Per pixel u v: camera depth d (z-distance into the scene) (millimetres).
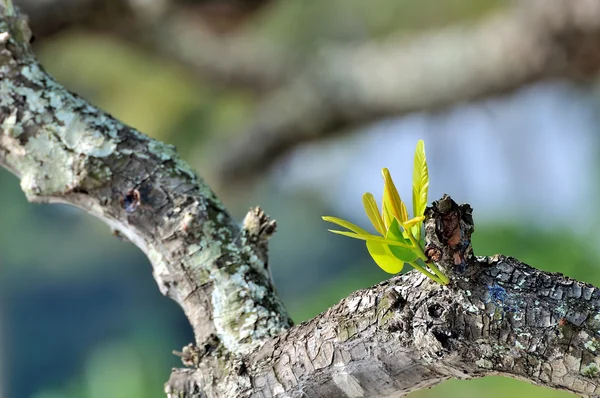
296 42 2822
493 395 1550
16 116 1002
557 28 1932
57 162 1000
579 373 890
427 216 899
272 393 945
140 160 1001
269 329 979
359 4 2650
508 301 897
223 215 1004
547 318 894
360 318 922
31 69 1012
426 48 2410
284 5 2717
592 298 896
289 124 2639
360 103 2521
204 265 992
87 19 2178
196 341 988
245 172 2760
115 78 2926
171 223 996
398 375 920
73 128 1002
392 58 2496
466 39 2336
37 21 2098
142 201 996
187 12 2404
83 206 1009
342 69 2580
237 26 2455
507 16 2203
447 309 901
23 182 1005
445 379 919
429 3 2531
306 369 937
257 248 1000
